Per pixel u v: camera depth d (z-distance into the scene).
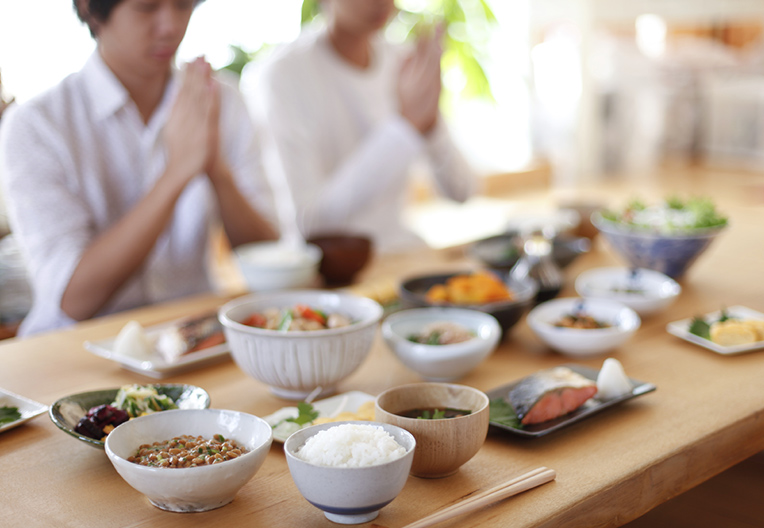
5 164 1.75
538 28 6.54
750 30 7.11
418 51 2.21
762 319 1.45
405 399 0.97
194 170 1.75
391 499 0.80
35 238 1.74
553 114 6.81
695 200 1.88
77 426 0.98
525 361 1.33
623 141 7.03
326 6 2.56
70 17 2.47
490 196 6.27
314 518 0.83
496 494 0.84
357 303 1.30
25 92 2.54
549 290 1.59
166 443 0.89
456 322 1.34
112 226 1.93
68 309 1.73
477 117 6.62
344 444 0.80
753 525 1.42
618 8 6.55
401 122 2.23
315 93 2.46
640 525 1.43
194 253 2.07
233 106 2.16
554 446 1.00
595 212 2.11
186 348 1.32
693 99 7.57
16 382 1.25
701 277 1.85
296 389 1.15
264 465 0.96
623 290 1.67
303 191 2.38
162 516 0.84
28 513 0.84
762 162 7.21
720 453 1.05
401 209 2.64
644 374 1.25
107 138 1.88
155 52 1.72
